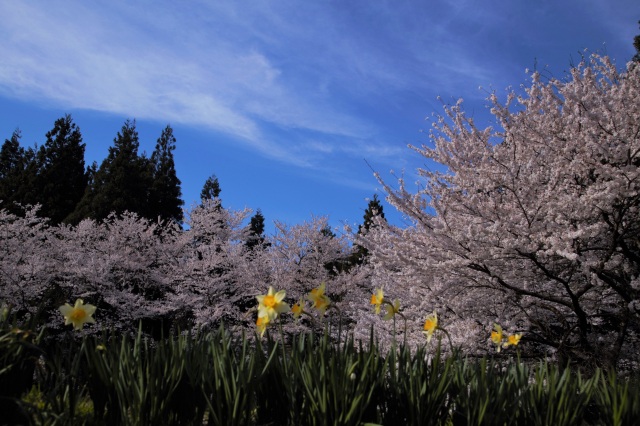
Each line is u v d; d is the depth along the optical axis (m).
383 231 7.38
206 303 11.63
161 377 2.55
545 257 6.23
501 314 6.74
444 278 6.56
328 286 11.73
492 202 6.25
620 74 6.87
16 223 12.16
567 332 6.12
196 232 14.09
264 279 12.09
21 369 2.77
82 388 2.98
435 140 7.28
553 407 2.72
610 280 5.98
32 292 10.30
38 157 26.77
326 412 2.43
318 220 12.17
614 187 5.53
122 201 23.00
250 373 2.62
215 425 2.49
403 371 2.90
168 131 30.36
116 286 12.55
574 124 6.33
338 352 2.98
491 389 2.87
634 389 3.19
